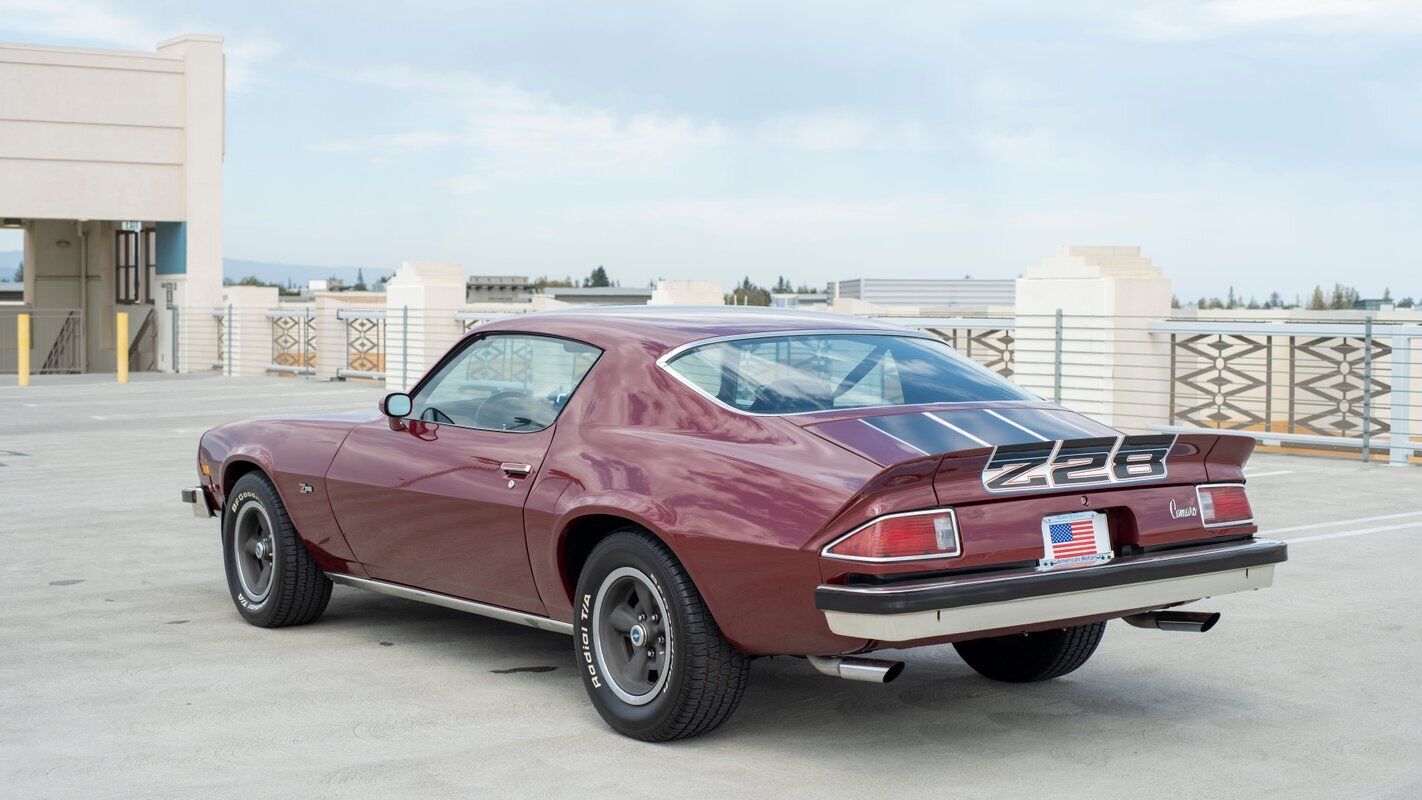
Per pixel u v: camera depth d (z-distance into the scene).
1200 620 4.72
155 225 29.33
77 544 8.53
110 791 4.06
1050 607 4.14
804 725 4.78
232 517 6.37
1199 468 4.62
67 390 23.12
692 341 4.82
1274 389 13.95
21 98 26.84
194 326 28.33
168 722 4.78
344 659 5.70
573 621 4.83
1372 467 12.40
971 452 4.00
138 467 12.77
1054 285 15.06
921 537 3.99
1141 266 15.12
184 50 28.31
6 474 12.21
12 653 5.77
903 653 5.89
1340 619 6.41
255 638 6.07
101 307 31.05
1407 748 4.50
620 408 4.78
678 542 4.31
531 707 4.99
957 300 53.75
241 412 18.77
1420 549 8.20
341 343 25.59
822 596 3.99
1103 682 5.37
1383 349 13.37
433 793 4.05
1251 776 4.21
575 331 5.11
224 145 28.72
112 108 27.66
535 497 4.84
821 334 5.01
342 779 4.18
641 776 4.21
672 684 4.39
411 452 5.46
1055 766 4.32
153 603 6.80
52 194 27.20
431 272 22.12
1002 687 5.31
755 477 4.24
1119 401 14.65
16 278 35.84
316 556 6.02
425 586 5.54
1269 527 9.03
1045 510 4.21
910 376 4.86
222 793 4.05
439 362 5.59
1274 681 5.36
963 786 4.12
